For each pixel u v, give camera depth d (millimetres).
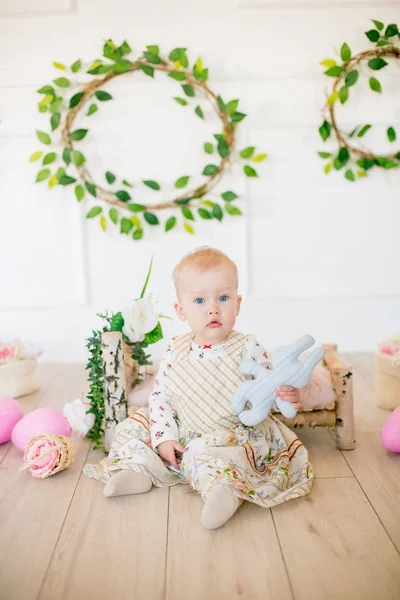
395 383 2260
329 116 2781
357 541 1481
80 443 2070
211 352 1833
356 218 2887
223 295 1775
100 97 2746
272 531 1532
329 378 2002
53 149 2795
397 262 2932
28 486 1790
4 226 2857
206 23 2711
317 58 2738
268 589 1323
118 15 2699
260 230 2883
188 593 1318
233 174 2830
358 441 2041
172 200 2848
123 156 2814
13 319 2939
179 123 2791
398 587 1317
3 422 2053
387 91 2781
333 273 2932
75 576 1381
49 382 2678
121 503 1688
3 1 2670
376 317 2980
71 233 2869
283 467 1762
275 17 2707
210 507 1539
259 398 1746
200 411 1819
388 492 1708
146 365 2312
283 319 2961
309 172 2838
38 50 2715
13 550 1482
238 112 2764
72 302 2926
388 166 2824
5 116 2764
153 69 2734
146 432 1884
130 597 1309
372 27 2723
